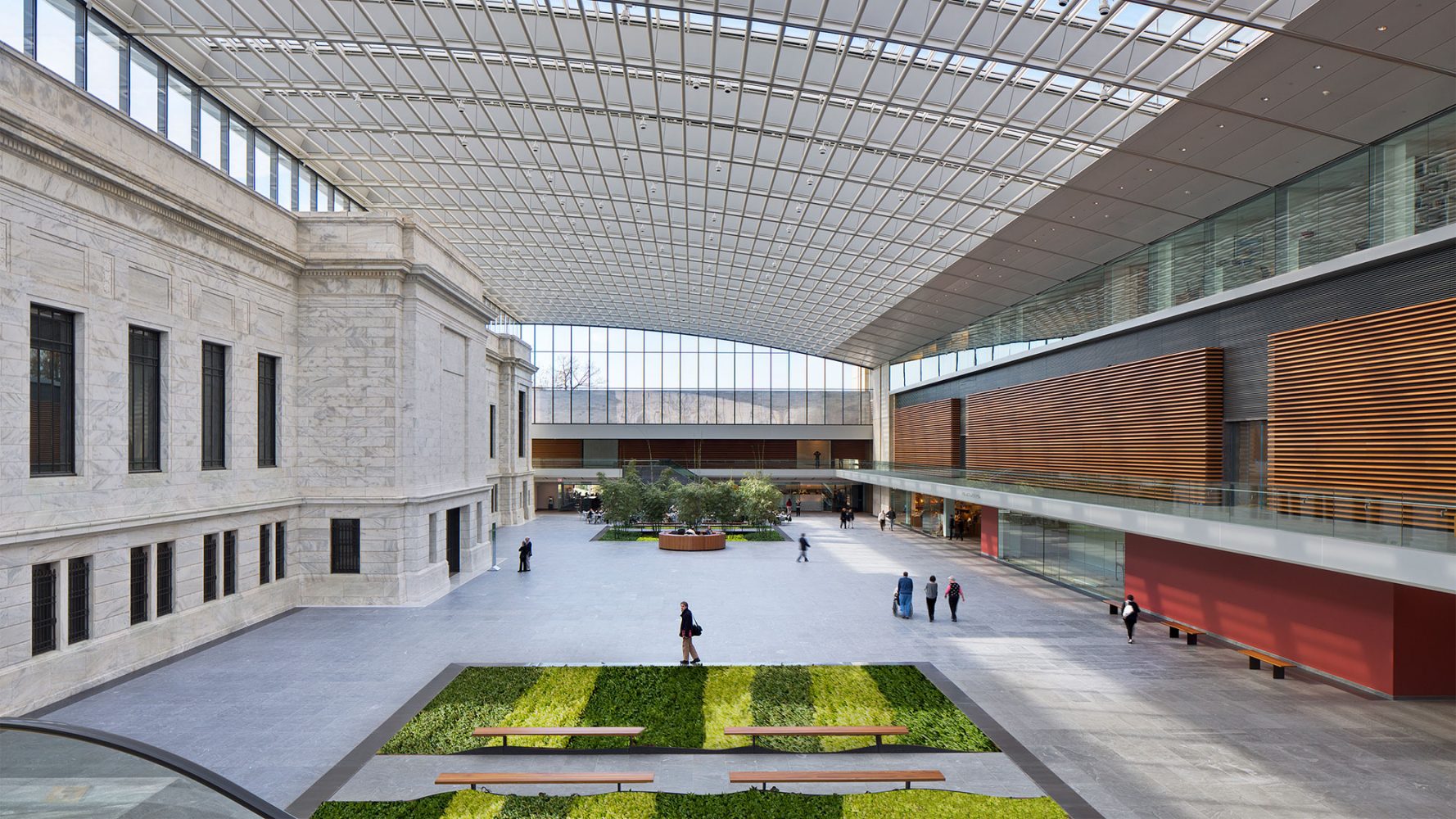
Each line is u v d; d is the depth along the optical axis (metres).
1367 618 15.38
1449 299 14.90
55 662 14.32
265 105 27.58
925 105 23.64
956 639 19.72
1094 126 22.22
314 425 23.72
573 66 24.58
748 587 27.16
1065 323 34.88
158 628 17.19
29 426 14.19
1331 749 12.36
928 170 28.89
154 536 17.17
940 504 44.88
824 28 19.89
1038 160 25.36
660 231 42.50
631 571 30.94
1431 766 11.73
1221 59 17.69
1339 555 13.13
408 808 10.16
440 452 26.78
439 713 13.69
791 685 15.52
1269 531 14.92
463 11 22.95
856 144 27.34
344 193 36.75
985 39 19.41
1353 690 15.42
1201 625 20.34
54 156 14.38
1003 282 37.34
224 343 20.16
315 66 25.45
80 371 15.33
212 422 19.95
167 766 3.25
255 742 12.49
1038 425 34.66
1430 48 15.16
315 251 23.89
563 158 33.78
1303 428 18.69
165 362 17.94
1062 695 15.12
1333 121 18.17
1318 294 18.66
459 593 25.83
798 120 27.08
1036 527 31.14
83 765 3.25
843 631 20.48
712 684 15.52
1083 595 26.30
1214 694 15.25
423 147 31.81
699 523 45.72
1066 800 10.54
